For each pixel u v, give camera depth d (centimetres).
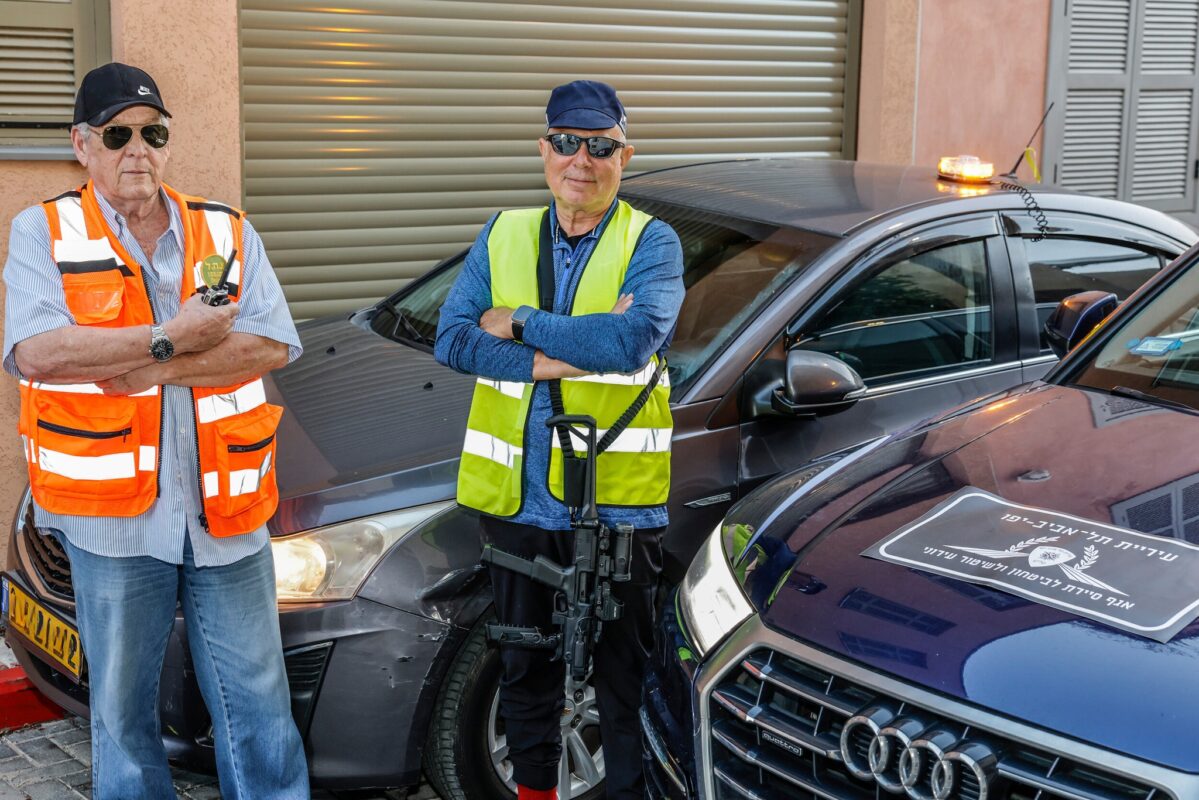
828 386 345
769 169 464
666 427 304
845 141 705
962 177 443
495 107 594
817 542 253
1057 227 429
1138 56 793
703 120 657
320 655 311
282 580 312
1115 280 438
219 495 288
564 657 295
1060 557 230
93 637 293
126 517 284
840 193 425
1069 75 764
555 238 305
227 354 286
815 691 222
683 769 247
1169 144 825
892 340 388
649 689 272
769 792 226
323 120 555
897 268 391
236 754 305
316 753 314
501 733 335
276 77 542
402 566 315
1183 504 244
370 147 568
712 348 363
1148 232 449
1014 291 412
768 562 255
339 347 416
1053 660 205
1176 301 332
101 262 280
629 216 304
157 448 285
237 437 289
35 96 477
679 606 272
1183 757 187
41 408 280
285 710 306
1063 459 269
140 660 295
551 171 296
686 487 344
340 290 572
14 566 355
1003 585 224
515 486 298
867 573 237
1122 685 199
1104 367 323
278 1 537
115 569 287
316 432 350
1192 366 311
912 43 691
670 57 639
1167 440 273
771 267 383
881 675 215
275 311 298
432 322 425
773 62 670
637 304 292
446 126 583
